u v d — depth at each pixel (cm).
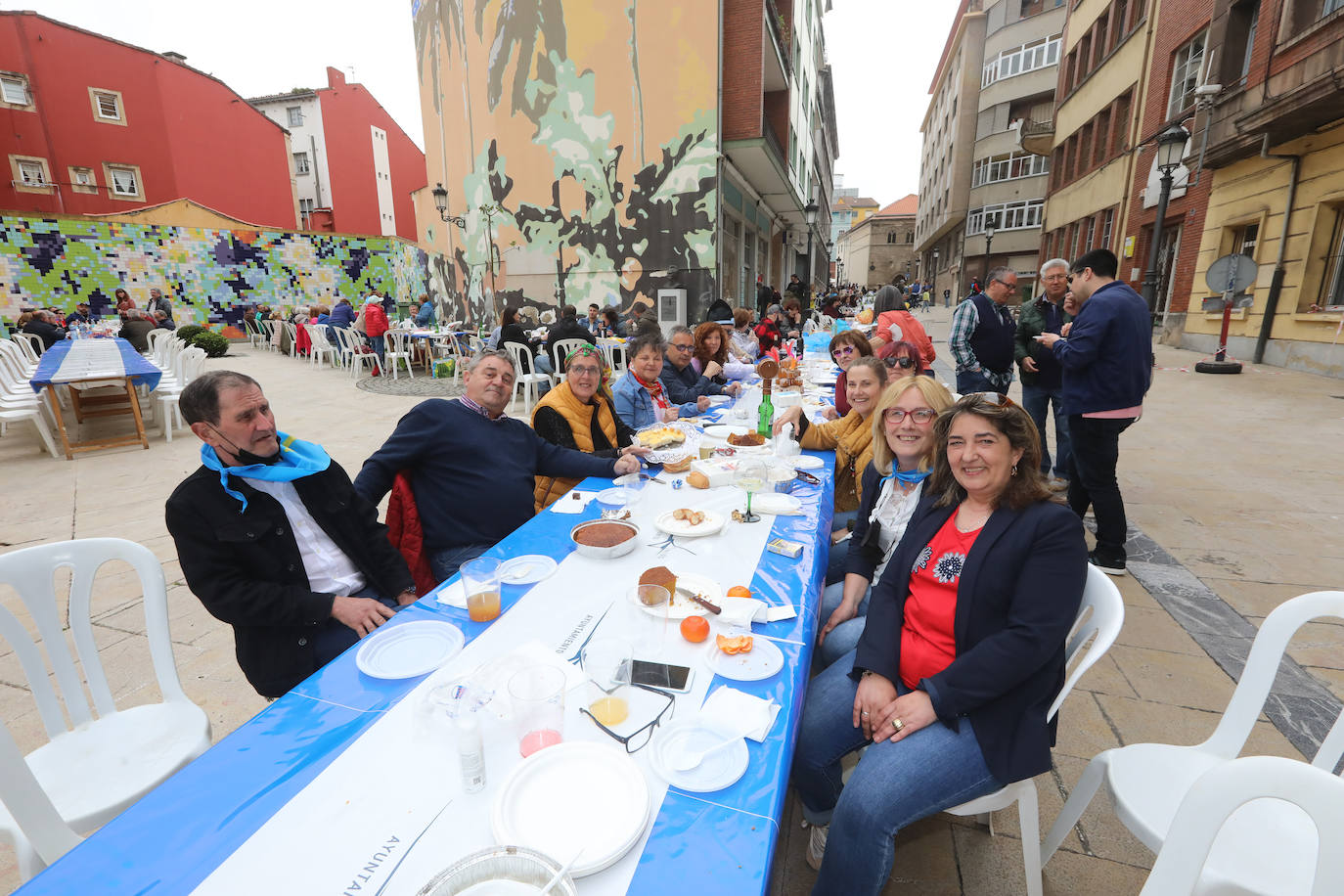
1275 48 843
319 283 1948
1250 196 959
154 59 1861
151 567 165
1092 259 319
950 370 1009
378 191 2492
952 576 156
